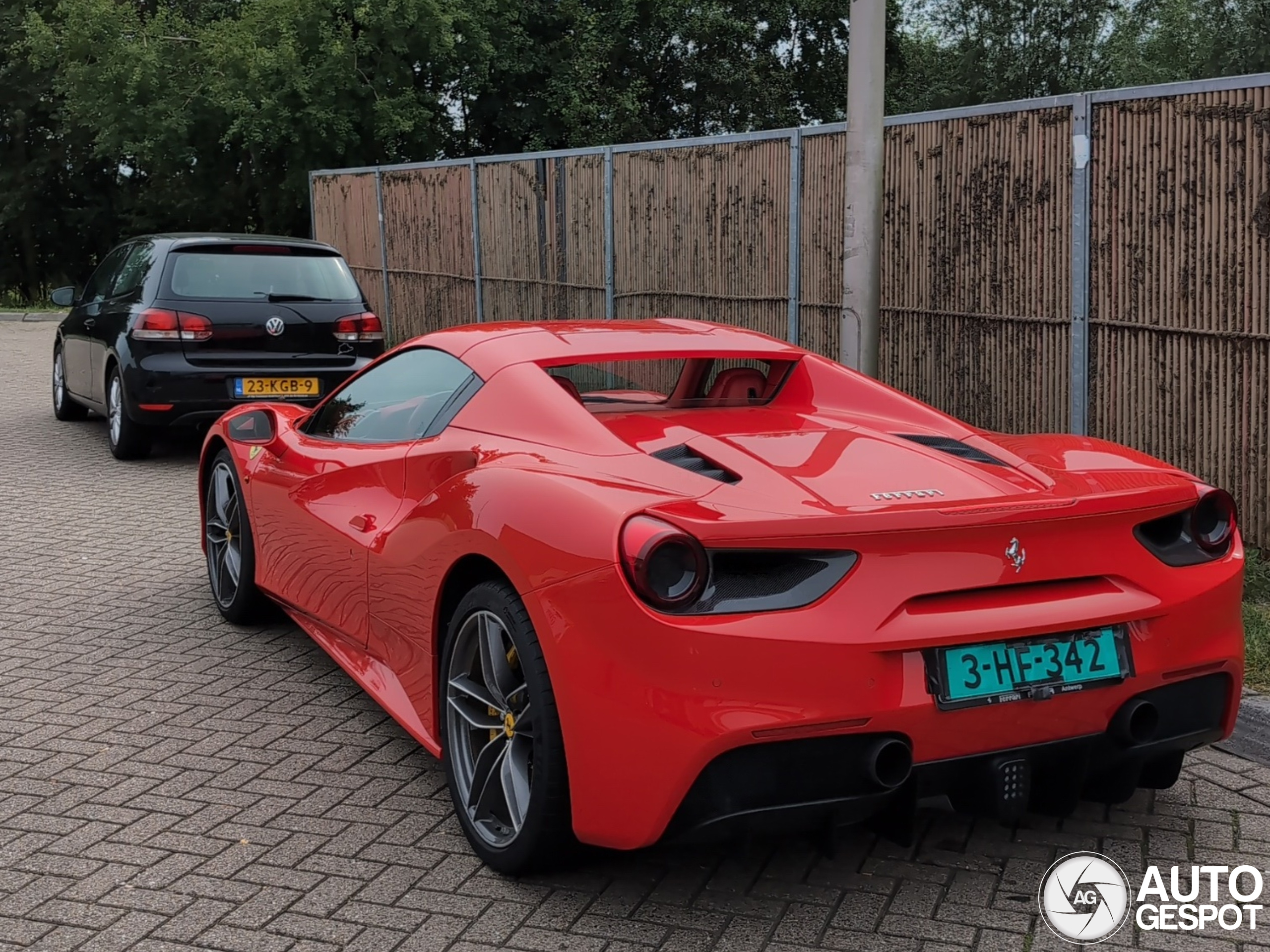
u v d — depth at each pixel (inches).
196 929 108.8
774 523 99.3
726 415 138.3
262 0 866.8
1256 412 212.8
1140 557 112.8
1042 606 107.4
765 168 325.7
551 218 441.4
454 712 124.5
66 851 124.0
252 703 166.7
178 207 1006.4
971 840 125.6
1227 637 117.6
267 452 184.9
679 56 1042.1
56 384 432.1
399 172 560.7
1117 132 232.1
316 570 164.4
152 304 326.0
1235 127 211.5
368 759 147.9
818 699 99.3
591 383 139.6
